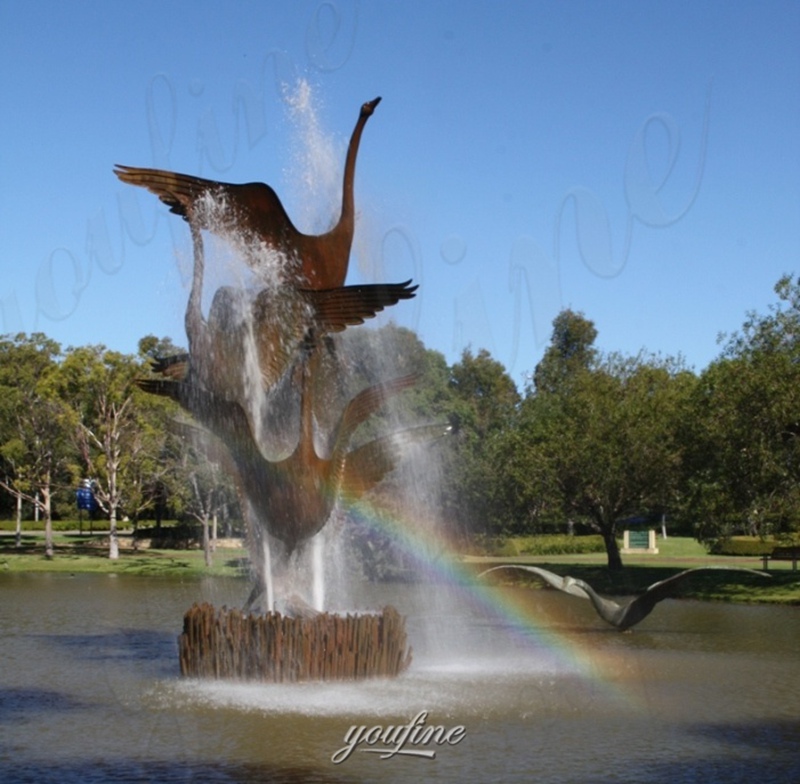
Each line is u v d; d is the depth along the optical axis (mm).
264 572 15023
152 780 10023
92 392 46812
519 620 24594
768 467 28781
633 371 40938
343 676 14305
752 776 10344
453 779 10133
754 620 24656
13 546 56156
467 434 45406
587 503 37531
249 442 14617
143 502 51531
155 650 19016
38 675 16062
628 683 15391
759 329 30438
